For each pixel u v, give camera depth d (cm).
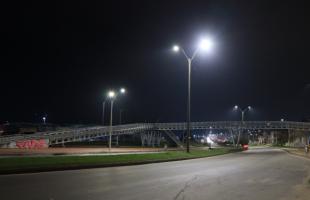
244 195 1678
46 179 2123
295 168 3312
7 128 13900
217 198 1588
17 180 2047
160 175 2508
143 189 1808
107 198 1533
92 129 10219
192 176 2466
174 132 15000
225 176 2503
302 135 14762
